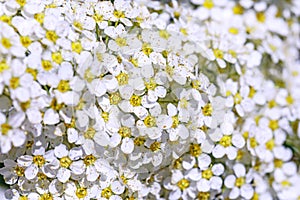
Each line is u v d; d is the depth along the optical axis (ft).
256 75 0.64
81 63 0.60
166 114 0.66
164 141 0.65
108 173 0.64
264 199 0.63
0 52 0.57
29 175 0.63
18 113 0.57
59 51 0.60
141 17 0.66
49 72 0.59
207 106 0.64
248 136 0.63
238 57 0.64
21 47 0.58
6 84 0.57
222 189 0.66
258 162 0.64
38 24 0.60
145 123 0.64
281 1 0.64
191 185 0.66
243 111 0.64
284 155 0.63
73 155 0.63
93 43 0.62
